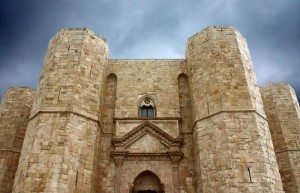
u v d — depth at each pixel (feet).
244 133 57.88
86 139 60.80
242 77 64.80
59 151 55.42
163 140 68.74
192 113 71.36
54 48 69.77
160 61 81.71
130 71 79.77
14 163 80.89
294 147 82.12
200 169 59.77
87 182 57.57
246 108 60.70
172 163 65.98
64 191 52.54
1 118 87.30
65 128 57.93
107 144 69.51
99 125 66.03
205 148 60.23
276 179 56.08
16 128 85.66
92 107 65.36
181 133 70.95
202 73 68.80
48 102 60.95
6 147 82.07
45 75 66.85
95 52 72.69
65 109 60.13
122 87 77.15
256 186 52.54
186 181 64.64
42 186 51.85
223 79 64.59
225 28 72.79
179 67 80.89
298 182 76.89
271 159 57.88
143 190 65.62
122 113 73.15
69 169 55.01
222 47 69.36
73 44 69.97
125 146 67.77
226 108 60.80
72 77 64.59
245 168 54.29
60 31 72.28
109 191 63.62
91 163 59.88
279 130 85.56
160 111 73.67
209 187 56.29
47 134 57.16
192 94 70.85
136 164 66.13
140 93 76.43
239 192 52.34
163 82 78.23
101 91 70.44
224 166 55.47
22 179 53.57
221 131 58.95
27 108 90.53
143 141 69.05
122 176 64.64
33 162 53.98
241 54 68.64
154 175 66.23
